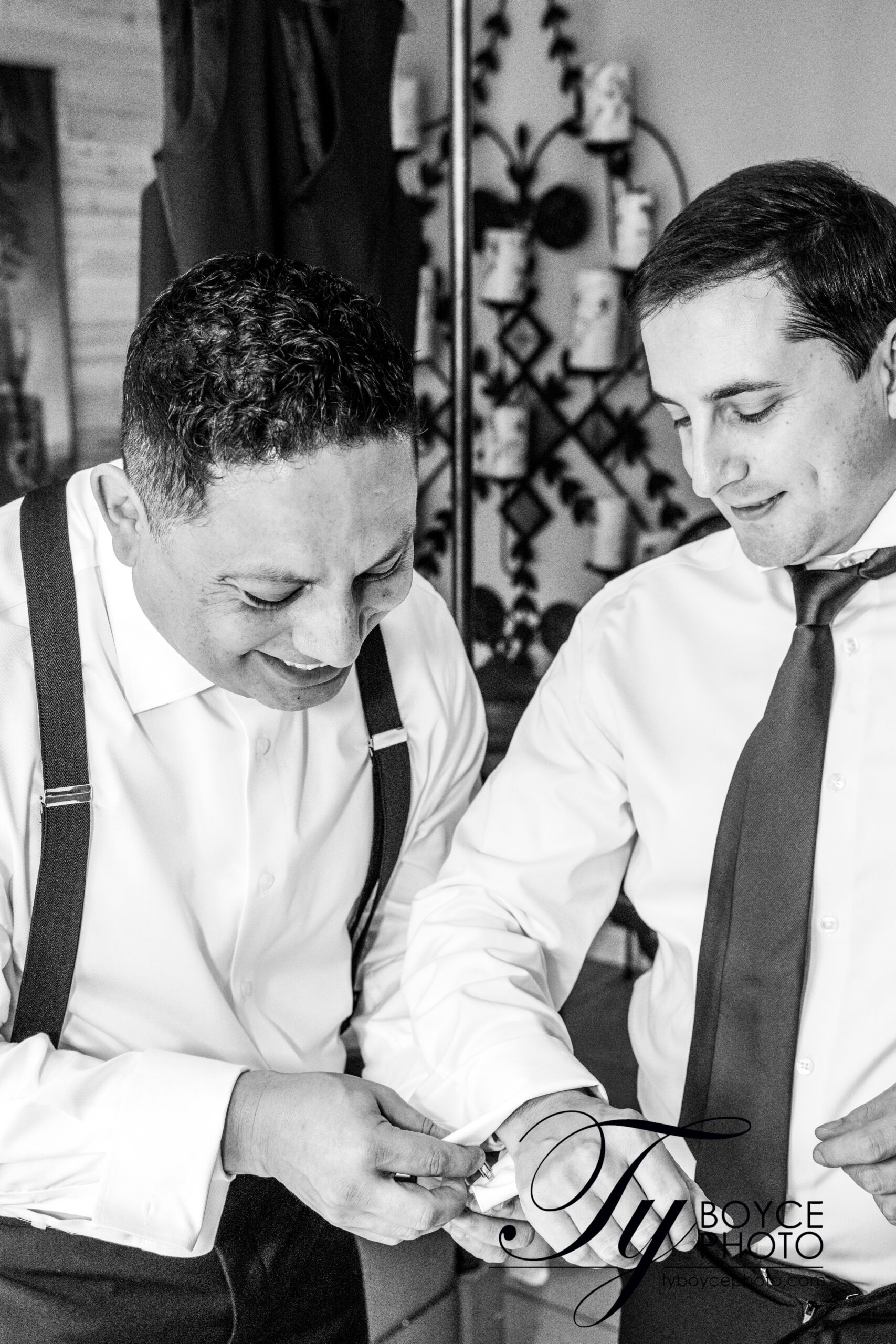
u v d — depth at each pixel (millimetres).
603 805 1281
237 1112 1031
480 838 1305
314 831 1196
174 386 878
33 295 3463
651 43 3738
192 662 1005
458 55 1959
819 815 1119
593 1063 1633
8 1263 1122
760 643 1209
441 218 4238
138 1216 1023
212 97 1954
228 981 1191
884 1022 1096
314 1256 1195
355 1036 1384
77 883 1078
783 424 1000
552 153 4004
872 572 1100
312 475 863
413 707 1282
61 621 1097
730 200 998
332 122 2125
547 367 4152
